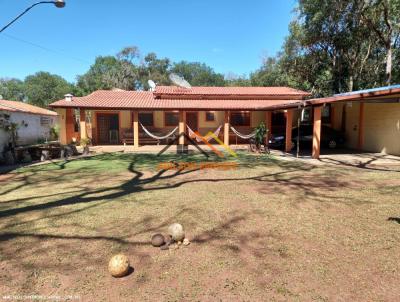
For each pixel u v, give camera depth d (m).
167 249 3.61
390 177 8.10
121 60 51.00
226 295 2.67
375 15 19.05
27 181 7.74
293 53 23.81
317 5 19.86
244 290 2.74
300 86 25.20
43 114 18.00
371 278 2.95
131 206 5.41
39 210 5.18
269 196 6.15
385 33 20.25
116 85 45.88
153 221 4.62
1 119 12.07
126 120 19.41
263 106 16.34
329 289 2.76
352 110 15.62
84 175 8.55
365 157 12.27
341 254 3.47
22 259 3.35
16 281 2.91
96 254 3.48
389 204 5.52
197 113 19.73
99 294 2.69
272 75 32.81
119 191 6.59
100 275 3.01
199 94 19.55
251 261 3.30
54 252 3.53
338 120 16.86
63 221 4.61
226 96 19.77
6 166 10.41
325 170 9.31
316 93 24.02
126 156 13.26
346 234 4.08
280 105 13.44
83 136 15.80
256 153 14.20
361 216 4.84
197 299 2.61
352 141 15.69
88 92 39.94
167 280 2.92
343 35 20.78
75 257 3.40
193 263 3.26
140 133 18.64
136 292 2.72
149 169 9.61
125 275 3.00
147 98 19.56
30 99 46.69
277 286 2.81
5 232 4.16
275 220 4.66
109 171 9.22
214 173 8.88
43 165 10.61
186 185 7.21
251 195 6.24
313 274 3.02
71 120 18.28
